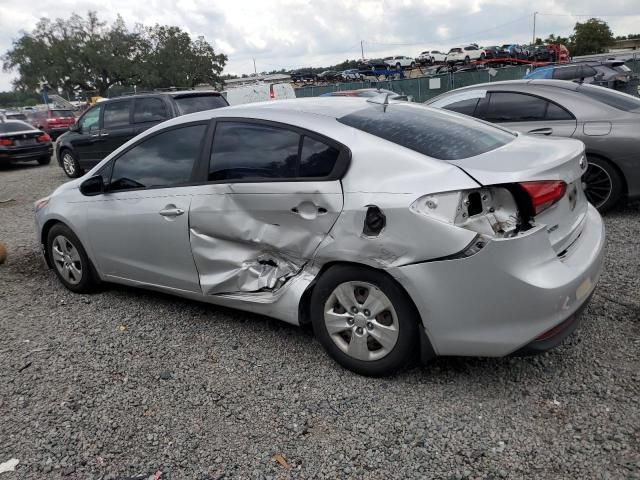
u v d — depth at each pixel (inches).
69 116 1176.8
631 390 114.8
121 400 124.3
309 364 134.6
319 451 104.5
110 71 2490.2
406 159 115.9
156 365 138.7
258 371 133.0
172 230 150.8
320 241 123.5
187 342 149.9
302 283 130.6
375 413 114.1
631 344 132.0
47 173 569.6
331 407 117.2
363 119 131.9
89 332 159.8
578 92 238.5
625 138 222.5
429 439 105.4
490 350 111.1
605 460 96.6
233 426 113.3
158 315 168.4
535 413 110.6
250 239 135.8
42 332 161.9
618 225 225.3
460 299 109.0
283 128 133.3
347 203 118.3
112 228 166.7
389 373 123.6
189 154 149.7
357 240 116.8
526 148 127.1
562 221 118.6
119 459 105.7
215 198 140.9
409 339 117.4
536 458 98.7
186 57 2600.9
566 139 140.7
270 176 132.1
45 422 117.9
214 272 146.7
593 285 119.9
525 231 108.3
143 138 161.6
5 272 220.4
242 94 872.3
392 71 1759.4
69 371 138.3
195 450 107.0
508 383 121.0
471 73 1088.8
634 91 684.1
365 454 102.8
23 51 2465.6
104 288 192.9
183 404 121.6
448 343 113.7
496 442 103.3
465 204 107.6
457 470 97.3
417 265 110.5
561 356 129.7
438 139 125.3
